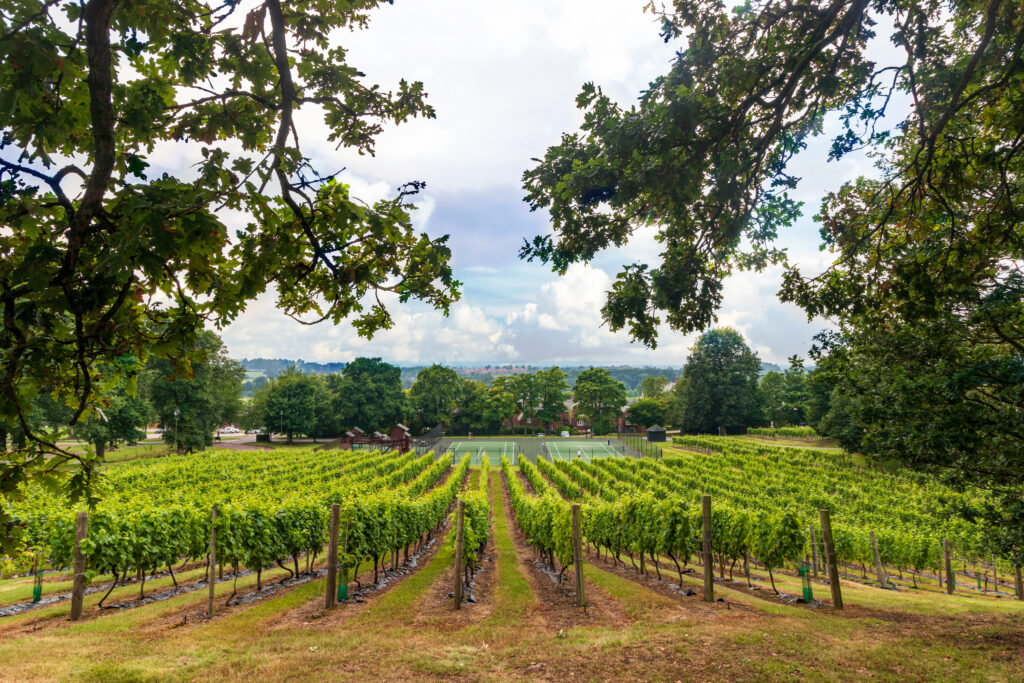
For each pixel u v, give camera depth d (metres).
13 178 2.42
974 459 8.12
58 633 7.66
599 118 4.96
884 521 24.56
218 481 28.30
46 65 2.41
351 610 9.37
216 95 3.37
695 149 4.87
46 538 10.30
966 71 5.45
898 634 7.36
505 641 7.23
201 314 2.77
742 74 4.97
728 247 6.58
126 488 22.03
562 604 9.72
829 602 10.01
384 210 3.23
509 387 106.88
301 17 3.87
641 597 9.75
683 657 6.27
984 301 7.54
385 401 83.31
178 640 7.19
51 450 2.91
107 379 3.08
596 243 5.97
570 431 103.31
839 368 9.45
